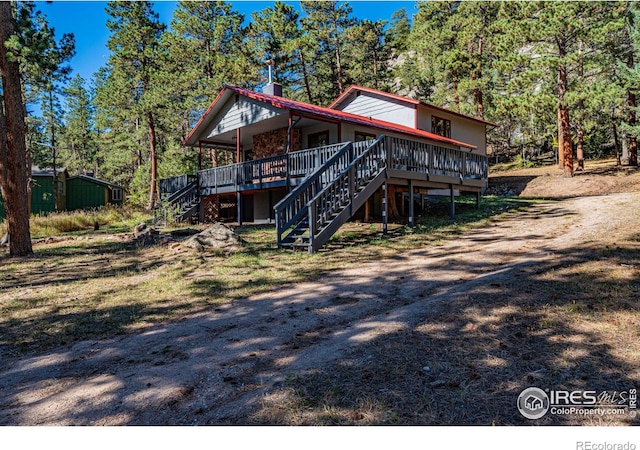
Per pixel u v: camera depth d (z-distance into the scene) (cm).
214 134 2042
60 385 376
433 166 1398
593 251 723
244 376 367
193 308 596
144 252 1132
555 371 337
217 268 853
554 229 1043
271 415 297
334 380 343
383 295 595
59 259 1079
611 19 2233
